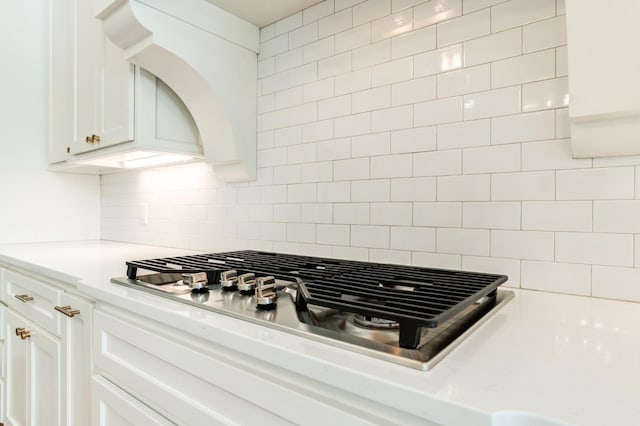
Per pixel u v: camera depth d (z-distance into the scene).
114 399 0.88
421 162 1.09
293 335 0.60
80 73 1.69
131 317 0.86
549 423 0.36
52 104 1.98
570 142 0.87
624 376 0.45
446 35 1.05
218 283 0.96
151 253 1.65
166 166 1.89
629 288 0.82
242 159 1.44
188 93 1.38
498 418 0.37
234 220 1.58
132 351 0.85
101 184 2.35
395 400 0.44
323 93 1.30
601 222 0.84
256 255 1.28
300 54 1.36
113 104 1.45
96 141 1.56
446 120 1.05
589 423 0.36
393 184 1.14
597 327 0.65
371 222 1.19
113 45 1.45
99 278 1.06
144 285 0.94
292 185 1.38
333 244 1.27
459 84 1.03
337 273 0.92
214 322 0.67
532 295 0.88
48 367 1.21
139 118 1.36
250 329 0.63
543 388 0.42
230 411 0.64
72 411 1.08
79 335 1.06
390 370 0.47
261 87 1.48
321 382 0.52
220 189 1.64
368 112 1.19
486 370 0.47
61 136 1.88
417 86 1.10
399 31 1.13
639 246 0.80
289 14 1.39
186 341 0.72
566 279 0.89
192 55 1.26
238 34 1.41
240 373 0.61
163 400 0.75
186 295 0.83
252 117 1.48
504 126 0.96
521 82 0.94
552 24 0.90
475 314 0.70
